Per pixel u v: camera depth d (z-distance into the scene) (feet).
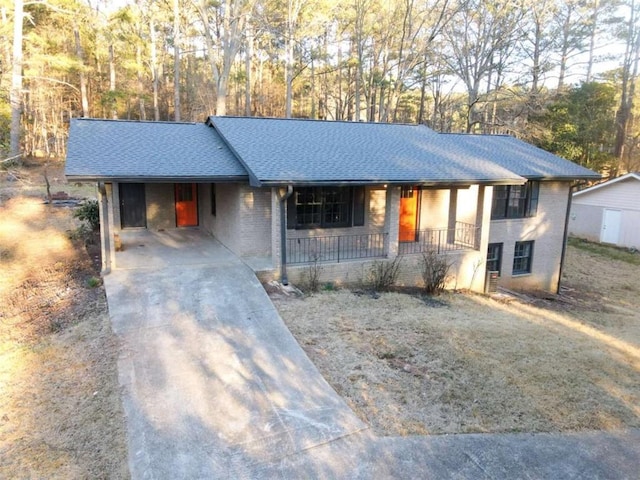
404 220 44.78
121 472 14.15
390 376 19.95
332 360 21.20
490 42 90.63
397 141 45.06
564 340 26.18
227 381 19.13
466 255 40.78
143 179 30.07
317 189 39.29
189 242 42.98
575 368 21.89
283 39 103.19
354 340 23.53
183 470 14.06
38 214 52.29
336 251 39.22
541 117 90.07
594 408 18.37
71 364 20.59
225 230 40.75
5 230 45.24
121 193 48.93
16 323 25.85
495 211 46.80
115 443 15.40
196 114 117.70
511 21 85.87
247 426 16.24
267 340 23.00
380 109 93.35
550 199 49.49
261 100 127.95
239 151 34.83
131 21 89.61
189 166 33.09
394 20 89.30
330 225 40.29
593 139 90.79
